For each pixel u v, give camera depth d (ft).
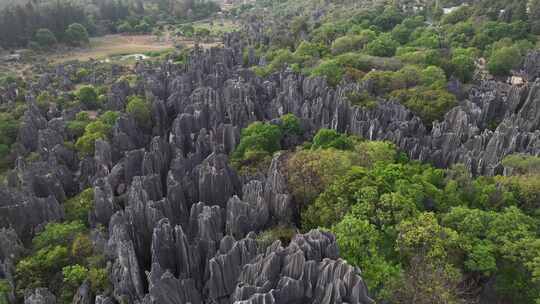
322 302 139.64
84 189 264.72
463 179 226.38
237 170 254.27
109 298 160.25
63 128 331.57
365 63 442.09
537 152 252.21
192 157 264.31
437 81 363.76
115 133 303.68
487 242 171.53
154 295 152.35
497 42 496.64
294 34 643.45
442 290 148.36
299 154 232.73
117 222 197.16
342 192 193.47
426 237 161.79
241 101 351.67
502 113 343.87
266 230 197.06
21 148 307.78
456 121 302.86
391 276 155.33
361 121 298.97
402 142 278.46
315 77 379.55
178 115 336.08
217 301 162.40
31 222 222.07
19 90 447.83
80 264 189.88
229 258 159.74
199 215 191.83
